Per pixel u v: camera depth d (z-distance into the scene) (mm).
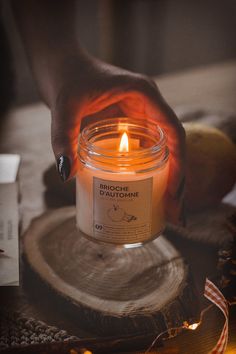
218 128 615
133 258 487
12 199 538
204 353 426
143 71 1387
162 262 482
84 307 437
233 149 531
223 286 438
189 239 519
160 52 1451
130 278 466
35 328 438
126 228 462
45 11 566
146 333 427
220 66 839
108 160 443
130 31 1070
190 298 452
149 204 459
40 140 671
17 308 457
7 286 457
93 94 493
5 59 849
